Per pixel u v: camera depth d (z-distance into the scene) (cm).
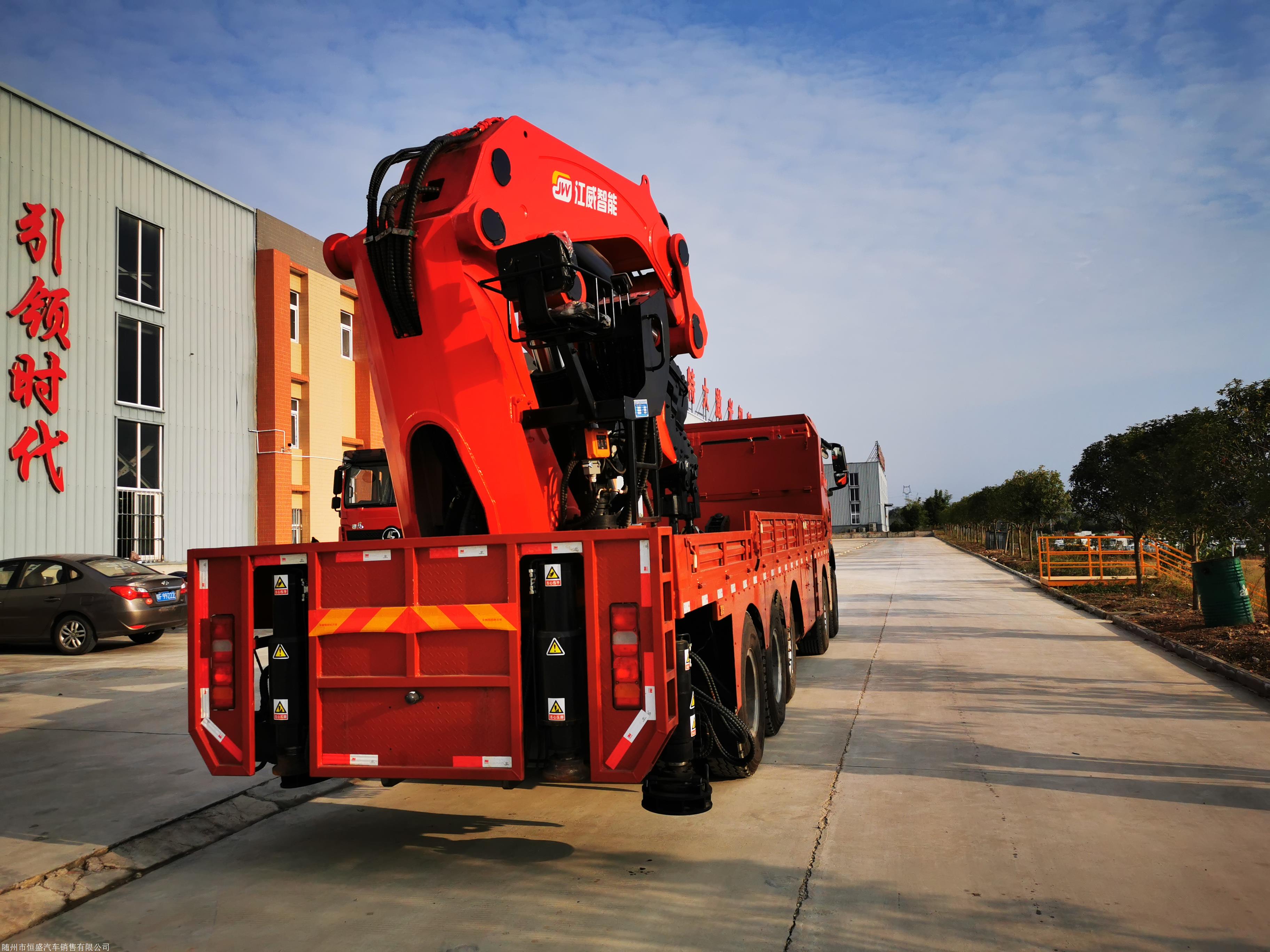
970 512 5784
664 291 641
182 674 1046
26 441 1678
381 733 389
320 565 401
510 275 437
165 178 2025
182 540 2034
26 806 530
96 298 1834
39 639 1252
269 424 2267
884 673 949
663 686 363
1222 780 537
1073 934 334
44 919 375
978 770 565
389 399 470
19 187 1683
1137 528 1816
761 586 634
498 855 435
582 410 461
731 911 360
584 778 373
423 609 385
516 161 488
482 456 453
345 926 358
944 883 385
